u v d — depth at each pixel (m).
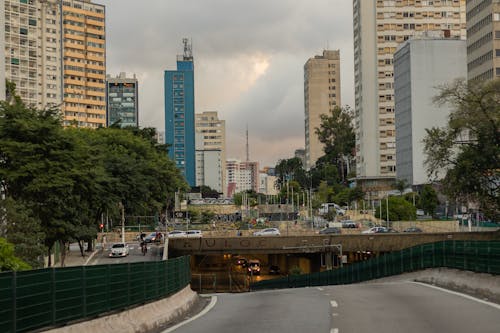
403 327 15.50
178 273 26.06
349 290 29.08
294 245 79.69
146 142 92.25
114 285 17.45
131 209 73.56
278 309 20.95
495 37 118.31
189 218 130.00
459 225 104.25
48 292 13.70
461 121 63.25
